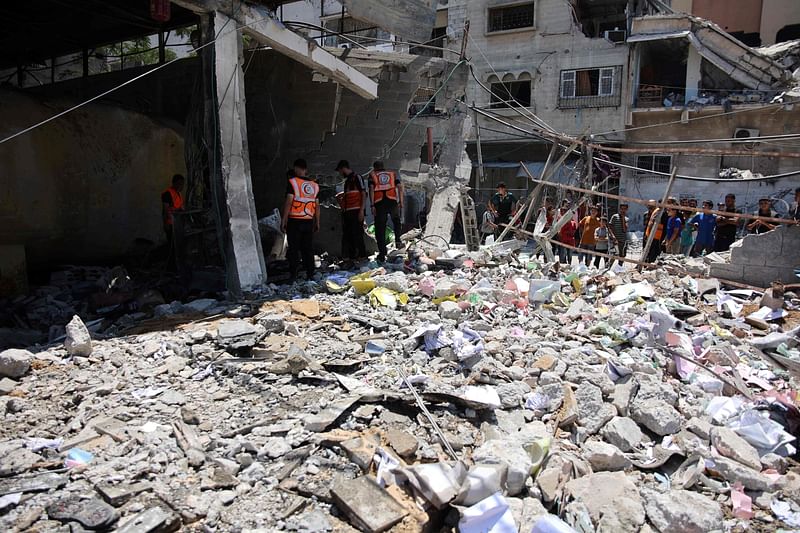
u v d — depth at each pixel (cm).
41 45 1236
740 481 336
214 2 674
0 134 738
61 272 845
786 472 360
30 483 281
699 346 563
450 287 647
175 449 322
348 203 900
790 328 632
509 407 403
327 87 1093
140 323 581
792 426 416
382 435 346
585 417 393
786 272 765
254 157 1161
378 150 1145
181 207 864
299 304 612
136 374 434
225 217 689
